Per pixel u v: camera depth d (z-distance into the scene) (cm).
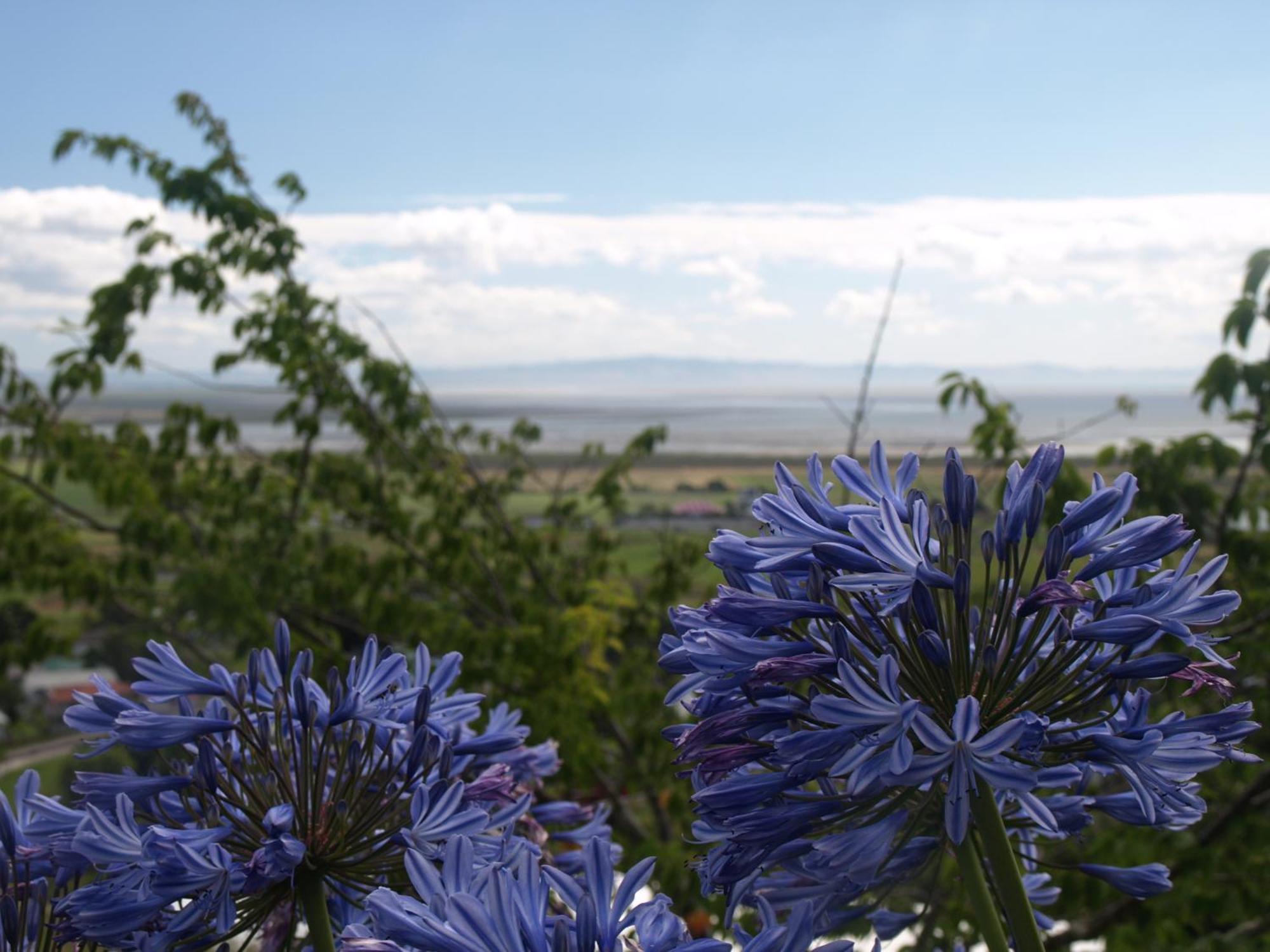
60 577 242
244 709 58
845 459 54
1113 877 56
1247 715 49
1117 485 52
